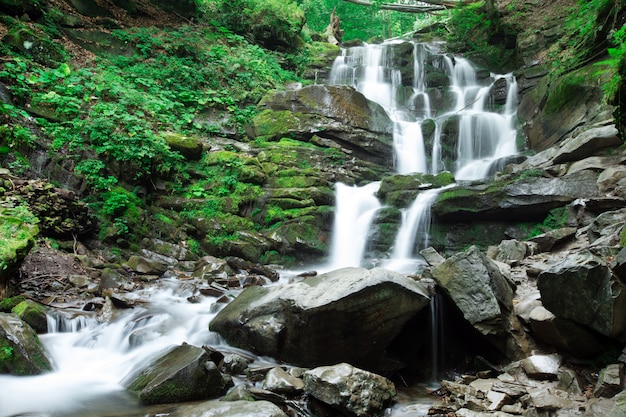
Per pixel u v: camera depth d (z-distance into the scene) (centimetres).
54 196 812
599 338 494
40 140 909
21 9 1198
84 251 835
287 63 1831
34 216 729
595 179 855
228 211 1027
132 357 562
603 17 1168
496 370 559
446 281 601
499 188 914
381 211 1028
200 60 1444
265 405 418
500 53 1784
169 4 1648
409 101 1664
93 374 525
